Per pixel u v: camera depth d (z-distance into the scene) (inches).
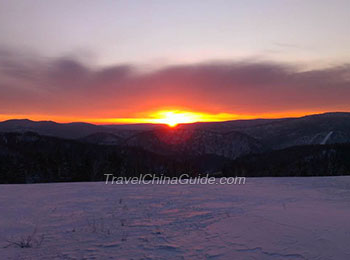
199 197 404.5
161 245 189.2
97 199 388.2
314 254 166.6
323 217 259.9
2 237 213.9
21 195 423.2
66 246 190.2
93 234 218.1
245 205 333.1
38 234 220.2
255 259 161.0
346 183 587.2
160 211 305.1
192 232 219.6
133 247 185.9
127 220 263.6
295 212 284.8
